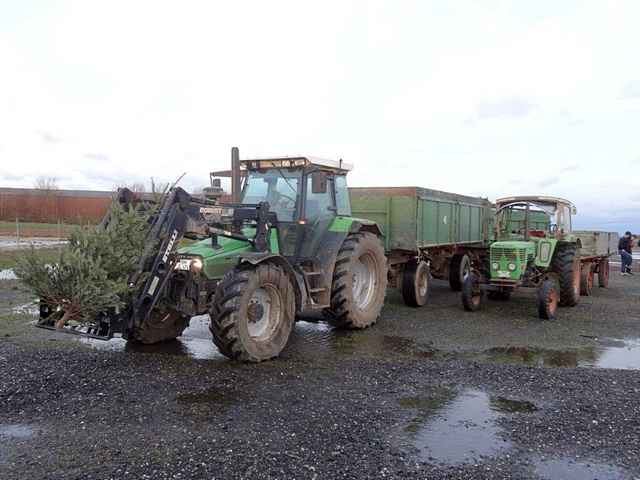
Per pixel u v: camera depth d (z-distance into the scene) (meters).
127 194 6.15
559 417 4.44
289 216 7.50
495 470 3.50
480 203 14.30
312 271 7.54
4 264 14.57
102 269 5.14
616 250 15.80
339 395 4.85
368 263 8.63
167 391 4.80
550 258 10.18
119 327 5.65
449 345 7.36
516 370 5.82
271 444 3.76
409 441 3.91
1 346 6.30
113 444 3.69
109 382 4.96
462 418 4.39
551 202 10.88
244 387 4.99
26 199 39.62
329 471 3.41
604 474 3.49
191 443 3.73
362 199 10.74
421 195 10.55
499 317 9.63
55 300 5.20
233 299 5.69
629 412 4.57
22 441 3.71
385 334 8.03
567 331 8.49
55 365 5.41
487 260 11.78
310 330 8.24
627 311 10.53
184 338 7.33
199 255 6.19
